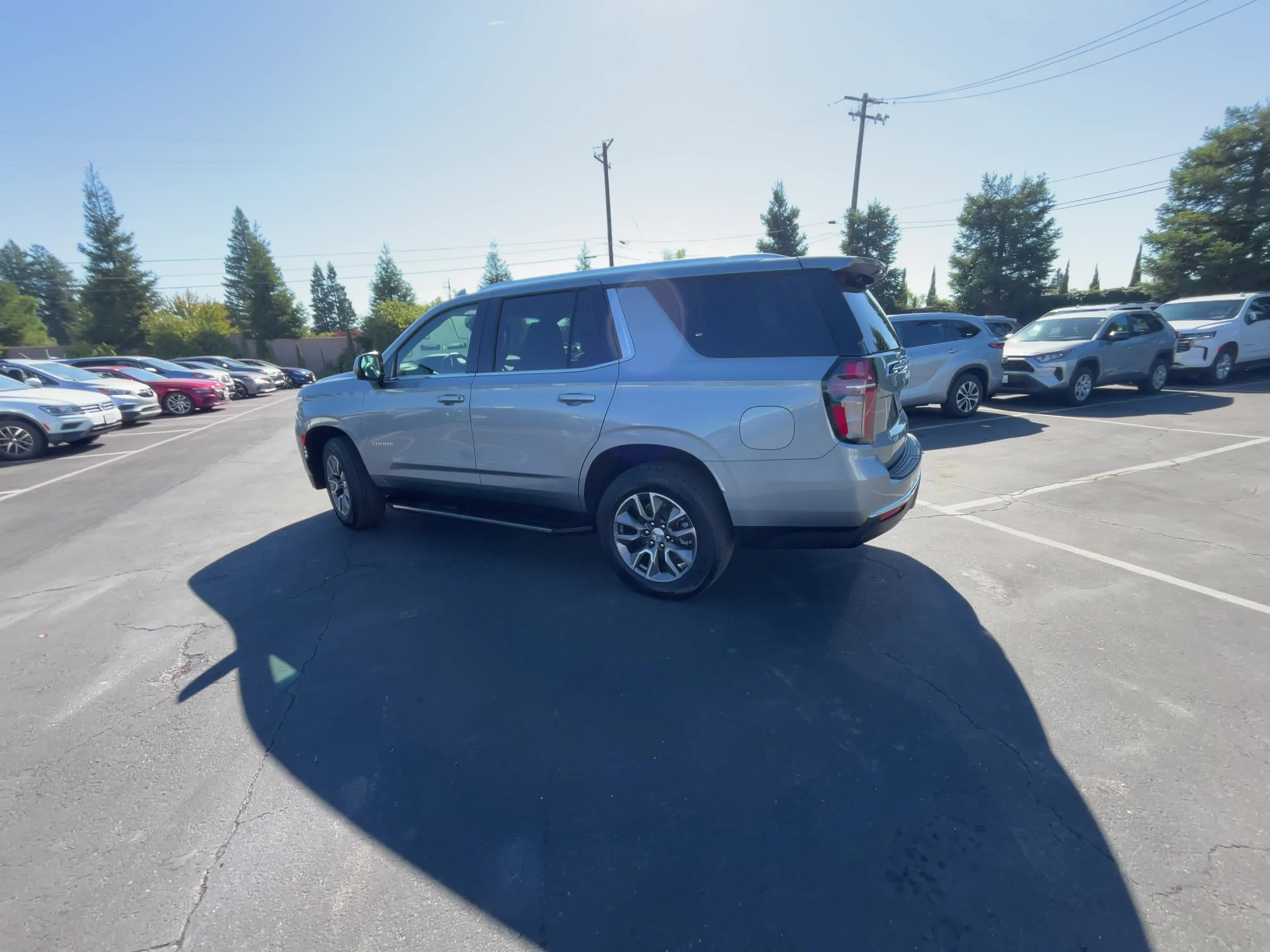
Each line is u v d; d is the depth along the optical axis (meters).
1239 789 2.30
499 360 4.28
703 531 3.62
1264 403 10.68
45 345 52.09
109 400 12.16
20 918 1.91
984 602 3.80
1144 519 5.19
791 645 3.36
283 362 49.62
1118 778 2.37
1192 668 3.07
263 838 2.20
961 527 5.12
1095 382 11.04
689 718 2.79
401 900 1.94
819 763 2.48
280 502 6.75
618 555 3.93
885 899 1.91
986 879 1.96
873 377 3.25
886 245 31.52
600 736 2.69
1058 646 3.29
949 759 2.49
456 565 4.62
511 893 1.96
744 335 3.46
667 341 3.64
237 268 68.00
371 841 2.17
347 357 44.50
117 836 2.22
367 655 3.39
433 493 4.82
